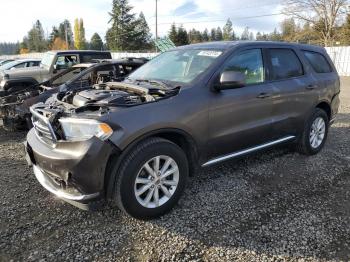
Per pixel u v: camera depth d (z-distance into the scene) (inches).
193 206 150.3
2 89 347.9
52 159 128.6
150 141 134.6
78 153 123.4
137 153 130.4
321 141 221.8
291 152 220.7
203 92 151.9
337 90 231.6
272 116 183.2
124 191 129.4
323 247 123.6
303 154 215.8
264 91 175.8
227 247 123.1
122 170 128.5
